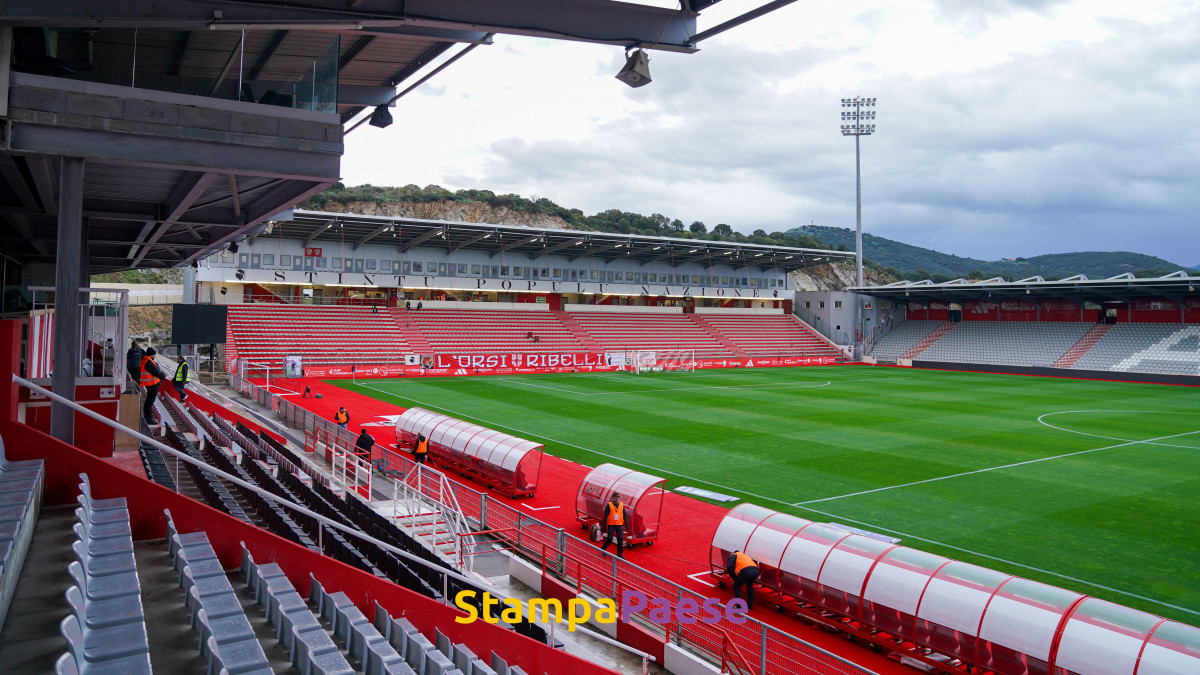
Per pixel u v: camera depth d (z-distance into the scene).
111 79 12.72
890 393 51.03
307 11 11.41
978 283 75.62
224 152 13.03
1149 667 9.02
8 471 7.73
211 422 23.55
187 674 5.81
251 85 13.55
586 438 31.23
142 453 14.27
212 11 11.03
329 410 38.28
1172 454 29.30
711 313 91.19
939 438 32.25
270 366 54.62
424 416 26.95
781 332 89.44
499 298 79.69
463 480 23.33
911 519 19.64
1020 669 10.25
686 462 26.61
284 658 6.82
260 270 64.12
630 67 13.05
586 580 14.52
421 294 75.31
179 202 17.19
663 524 19.06
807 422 36.38
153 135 12.37
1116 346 70.69
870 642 12.08
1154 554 17.00
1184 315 69.38
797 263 90.69
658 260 85.38
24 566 6.57
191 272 61.75
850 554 12.74
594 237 71.06
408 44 17.12
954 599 11.06
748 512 14.91
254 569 8.09
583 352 70.56
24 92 11.31
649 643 11.86
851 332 90.00
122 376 16.47
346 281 67.69
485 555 15.97
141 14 10.74
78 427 14.62
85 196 17.94
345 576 8.98
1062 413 41.47
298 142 13.58
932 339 86.00
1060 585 15.08
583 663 9.91
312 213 56.94
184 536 8.34
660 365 70.50
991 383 60.53
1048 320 78.88
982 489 22.98
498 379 56.72
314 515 8.83
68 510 7.99
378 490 20.80
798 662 11.24
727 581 14.55
